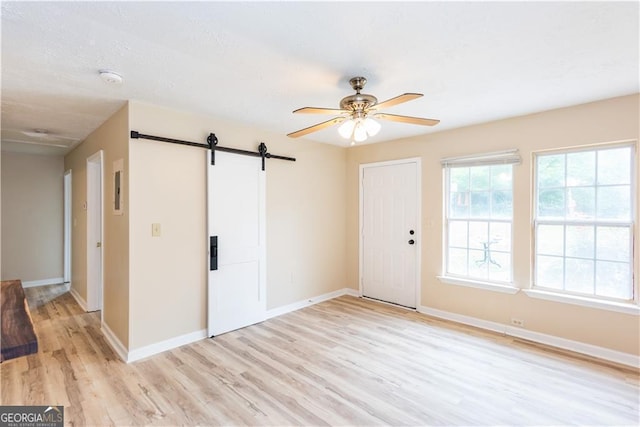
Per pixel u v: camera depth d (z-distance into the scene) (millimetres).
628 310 2738
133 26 1671
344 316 4020
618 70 2254
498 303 3508
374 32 1749
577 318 3020
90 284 4168
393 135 4176
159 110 2990
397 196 4414
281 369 2695
